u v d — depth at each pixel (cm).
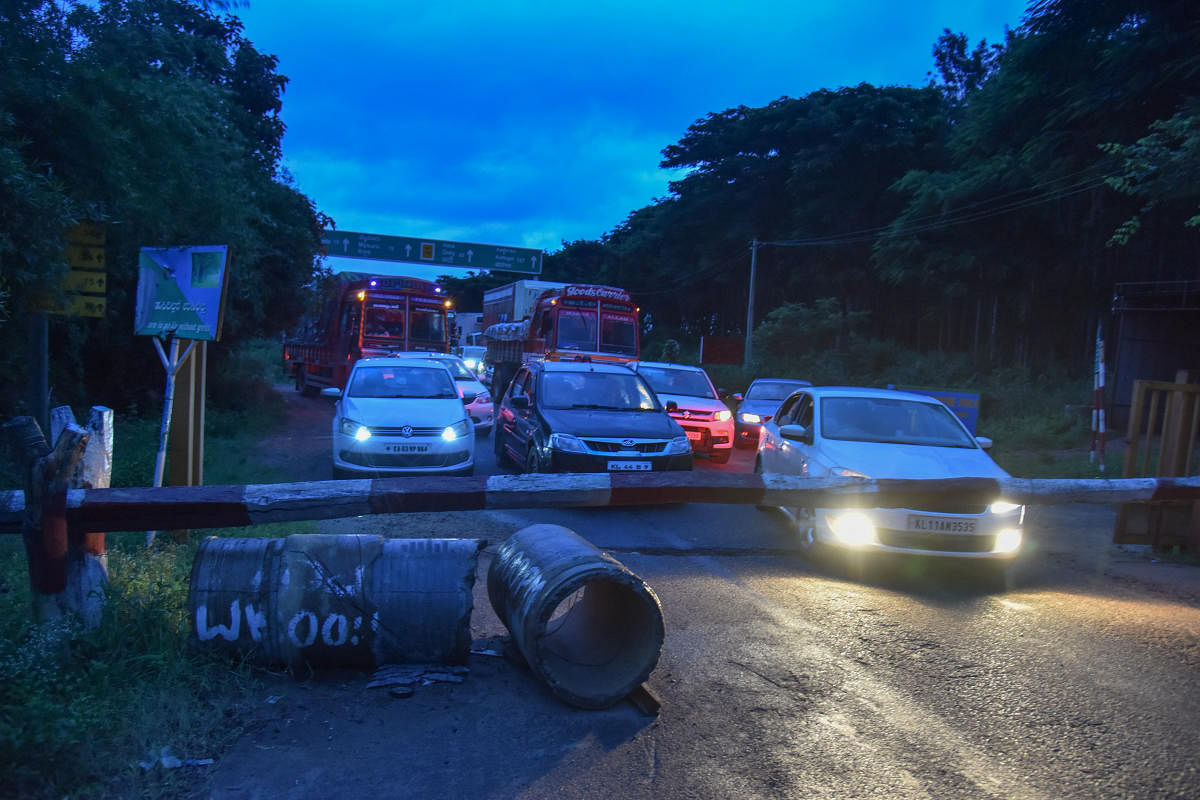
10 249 597
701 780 316
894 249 2856
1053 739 353
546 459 935
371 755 331
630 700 385
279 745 336
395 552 416
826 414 803
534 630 368
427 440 1000
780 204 4197
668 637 473
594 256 7075
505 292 3275
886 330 3716
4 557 552
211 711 356
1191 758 338
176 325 593
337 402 1120
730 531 831
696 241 4700
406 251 4303
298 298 2119
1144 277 2391
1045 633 495
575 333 2097
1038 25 1839
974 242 2700
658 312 5378
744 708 380
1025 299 2703
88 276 733
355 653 402
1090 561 748
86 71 744
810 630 491
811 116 3759
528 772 321
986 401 2306
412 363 1177
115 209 752
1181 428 765
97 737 323
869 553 643
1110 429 2128
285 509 392
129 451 1070
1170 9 1648
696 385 1492
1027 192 2412
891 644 468
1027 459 1538
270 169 1920
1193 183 1175
